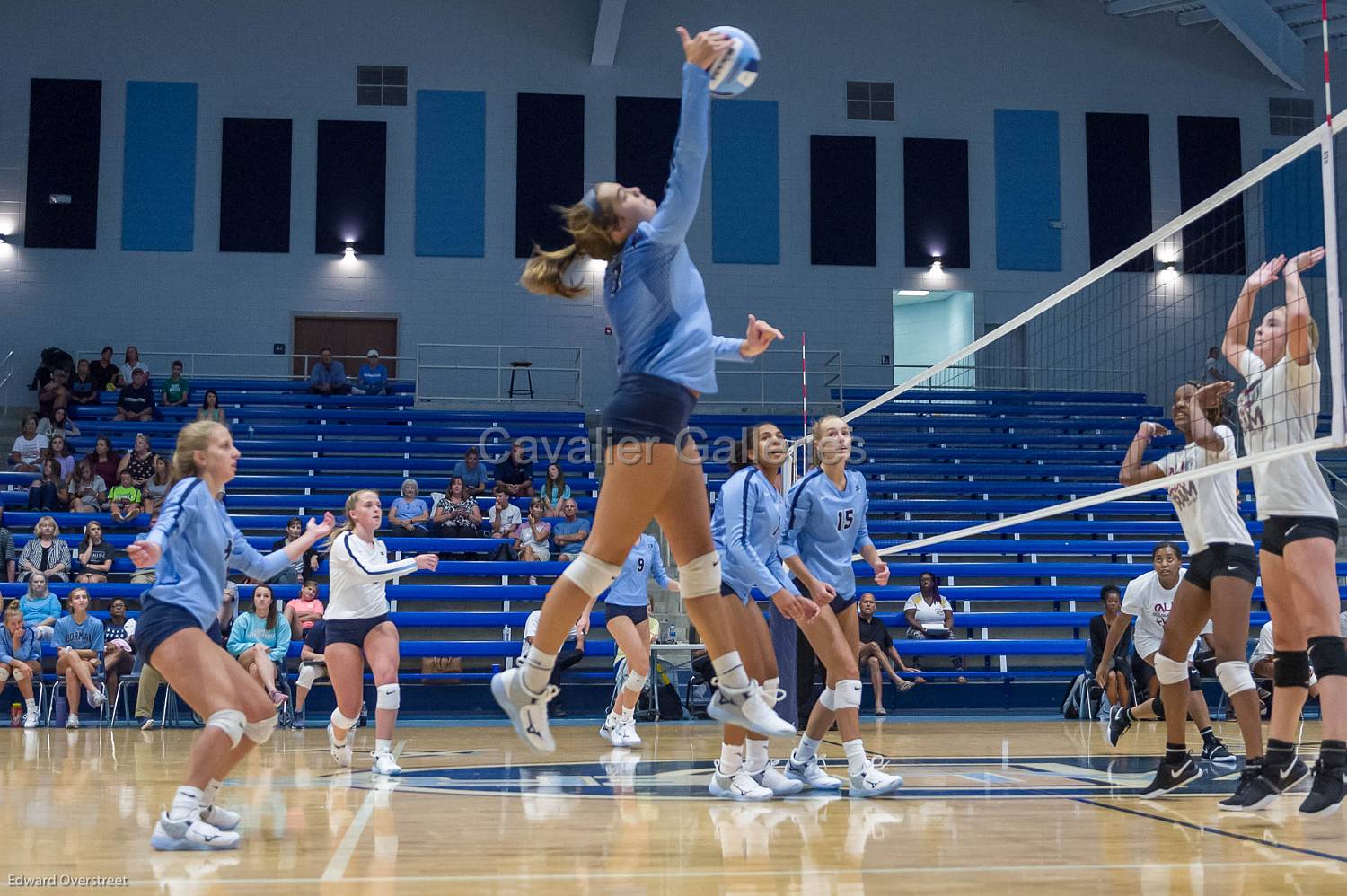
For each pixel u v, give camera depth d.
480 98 20.09
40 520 11.88
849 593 5.25
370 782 5.79
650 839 3.85
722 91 2.80
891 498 15.85
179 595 3.93
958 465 16.73
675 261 2.84
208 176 19.50
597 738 8.72
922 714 11.32
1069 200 20.92
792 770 5.41
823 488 5.15
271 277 19.44
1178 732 4.91
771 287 20.20
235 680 3.96
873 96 20.83
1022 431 18.81
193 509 3.95
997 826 4.12
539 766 6.59
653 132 20.23
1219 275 20.66
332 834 4.02
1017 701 11.68
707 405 19.75
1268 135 21.25
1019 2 21.25
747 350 3.32
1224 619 4.86
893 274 20.47
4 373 18.61
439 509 13.02
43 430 16.39
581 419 18.14
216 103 19.62
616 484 2.81
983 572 12.38
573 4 20.38
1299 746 7.77
